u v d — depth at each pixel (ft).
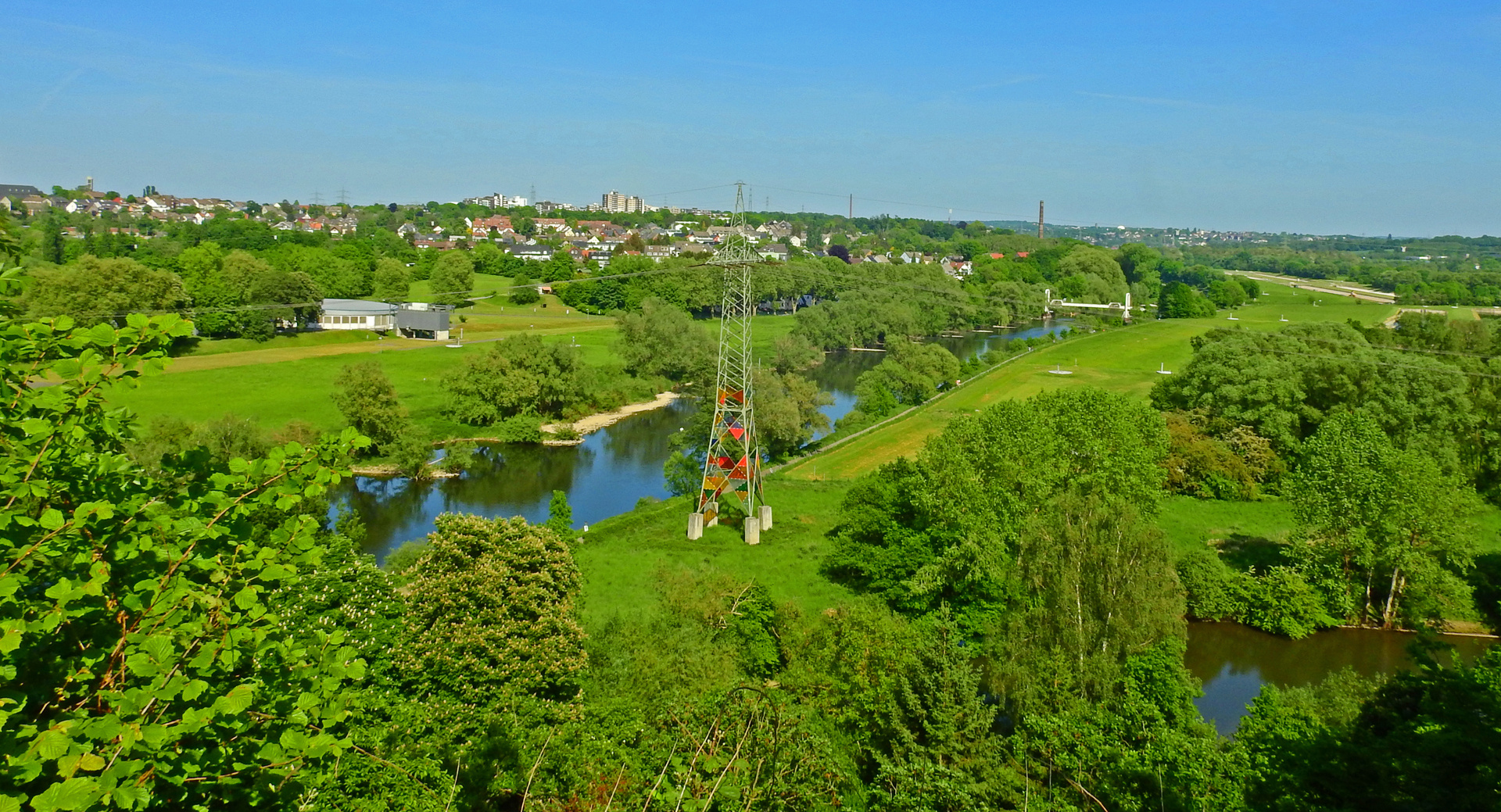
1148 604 120.37
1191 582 171.42
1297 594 166.81
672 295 575.38
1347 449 175.32
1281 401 257.96
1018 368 409.90
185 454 44.32
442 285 601.62
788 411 285.02
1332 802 76.38
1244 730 101.40
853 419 329.11
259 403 310.65
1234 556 195.21
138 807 35.86
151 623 38.32
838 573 180.14
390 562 165.68
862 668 111.65
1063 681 109.29
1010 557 160.45
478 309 559.38
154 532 40.78
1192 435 247.91
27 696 36.29
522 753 89.20
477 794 84.12
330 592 109.70
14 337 39.24
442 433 318.65
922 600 157.58
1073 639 114.32
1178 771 86.12
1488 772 63.87
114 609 38.70
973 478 169.17
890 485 181.88
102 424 43.62
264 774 42.29
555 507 206.59
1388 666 154.30
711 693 98.68
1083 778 88.43
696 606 136.15
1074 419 193.57
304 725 43.11
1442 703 74.59
